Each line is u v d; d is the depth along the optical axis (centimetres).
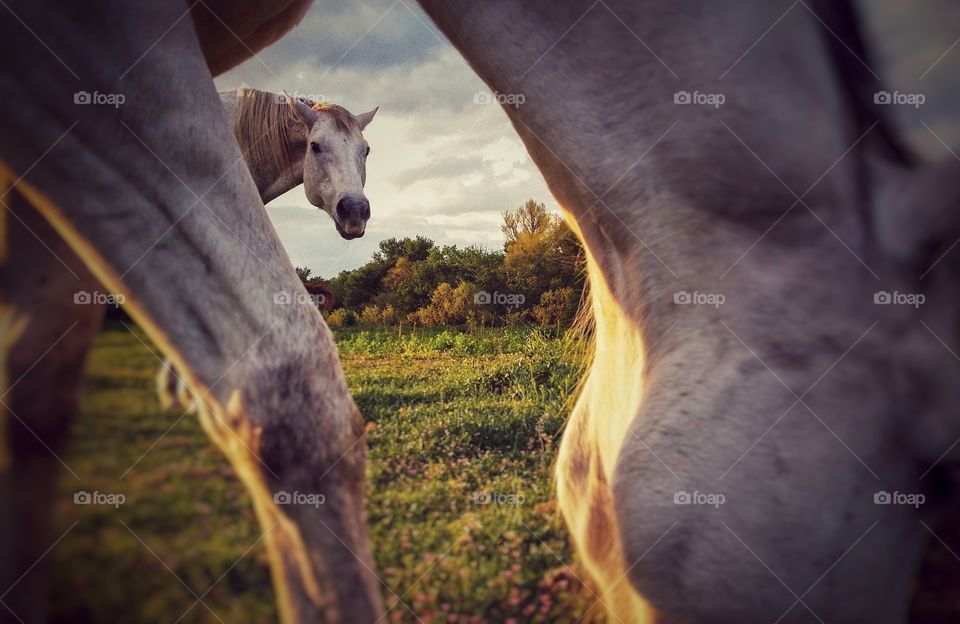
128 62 151
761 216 131
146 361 430
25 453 178
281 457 164
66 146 152
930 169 125
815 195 127
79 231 158
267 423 163
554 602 212
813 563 120
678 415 130
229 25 213
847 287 124
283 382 165
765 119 130
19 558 171
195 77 161
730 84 133
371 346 538
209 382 165
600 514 171
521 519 254
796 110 130
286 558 167
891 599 126
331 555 164
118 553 228
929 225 121
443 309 591
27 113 150
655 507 128
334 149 454
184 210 159
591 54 146
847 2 140
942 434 119
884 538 122
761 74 132
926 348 119
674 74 138
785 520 120
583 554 175
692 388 130
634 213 147
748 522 121
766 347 125
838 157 129
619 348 165
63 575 216
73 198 156
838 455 119
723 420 125
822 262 125
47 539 178
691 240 137
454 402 378
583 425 184
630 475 133
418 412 365
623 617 160
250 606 208
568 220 177
